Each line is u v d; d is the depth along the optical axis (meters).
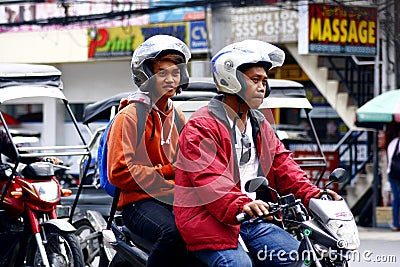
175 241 5.63
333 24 17.03
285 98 10.77
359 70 19.09
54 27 22.81
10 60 23.73
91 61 22.50
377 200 16.67
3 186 8.87
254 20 18.77
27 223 8.72
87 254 9.64
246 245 5.56
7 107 25.44
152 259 5.73
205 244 5.22
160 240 5.66
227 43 15.77
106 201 10.73
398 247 12.95
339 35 17.05
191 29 20.12
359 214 17.78
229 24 15.87
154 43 5.97
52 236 8.61
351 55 17.16
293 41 18.27
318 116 20.38
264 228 5.56
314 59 18.50
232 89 5.38
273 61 5.62
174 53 5.99
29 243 8.77
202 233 5.21
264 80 5.50
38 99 24.75
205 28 19.61
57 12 22.83
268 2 16.30
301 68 20.22
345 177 5.42
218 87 5.45
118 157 5.86
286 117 20.59
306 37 16.97
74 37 22.52
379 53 17.38
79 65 23.47
